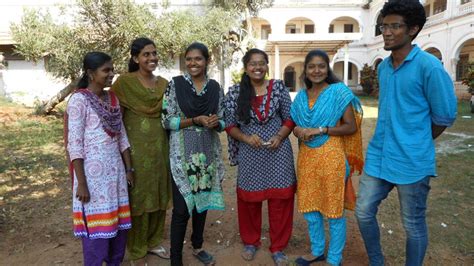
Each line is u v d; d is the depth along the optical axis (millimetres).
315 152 2779
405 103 2291
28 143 8055
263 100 2818
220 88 2936
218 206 2957
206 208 2908
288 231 3078
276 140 2801
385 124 2416
